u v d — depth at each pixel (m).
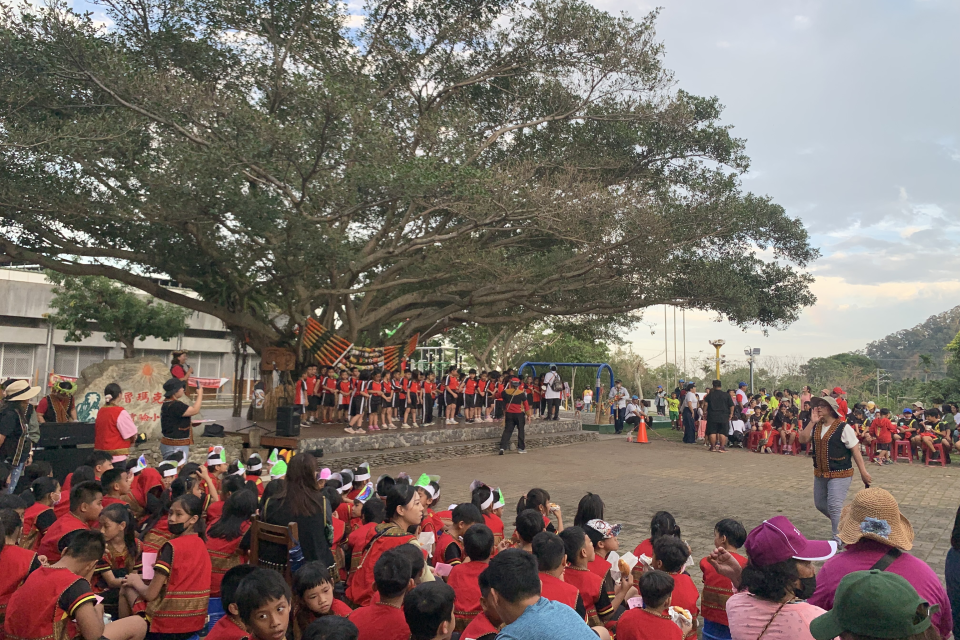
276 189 16.67
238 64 18.77
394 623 3.56
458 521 5.21
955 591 3.16
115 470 6.03
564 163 21.45
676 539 4.52
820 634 2.40
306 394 18.38
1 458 8.62
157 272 20.14
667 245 19.50
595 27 19.78
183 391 9.88
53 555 5.05
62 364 39.34
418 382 18.91
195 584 4.53
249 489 5.48
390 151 16.17
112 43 16.20
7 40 14.07
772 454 19.38
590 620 4.38
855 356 61.28
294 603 4.19
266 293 21.16
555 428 21.83
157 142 16.72
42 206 15.39
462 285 22.27
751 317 22.61
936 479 14.90
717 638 4.50
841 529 3.59
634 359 46.59
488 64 21.16
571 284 21.50
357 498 6.57
